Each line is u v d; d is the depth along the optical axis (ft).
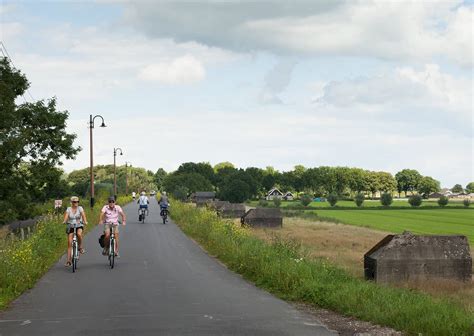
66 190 158.71
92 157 157.48
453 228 213.05
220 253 63.31
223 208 197.47
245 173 486.38
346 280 40.83
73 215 51.47
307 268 41.24
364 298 32.83
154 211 201.77
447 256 58.75
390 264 58.08
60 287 41.45
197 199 380.58
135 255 65.00
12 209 115.85
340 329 27.27
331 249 98.22
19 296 37.47
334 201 441.68
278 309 32.68
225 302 35.01
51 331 26.76
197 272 50.34
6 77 127.54
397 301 31.42
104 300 35.76
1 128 114.01
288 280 38.86
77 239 51.65
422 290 51.19
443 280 56.85
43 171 132.46
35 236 63.52
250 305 33.99
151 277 46.96
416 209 413.80
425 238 59.31
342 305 32.04
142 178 616.39
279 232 137.39
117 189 394.52
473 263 79.51
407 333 26.17
